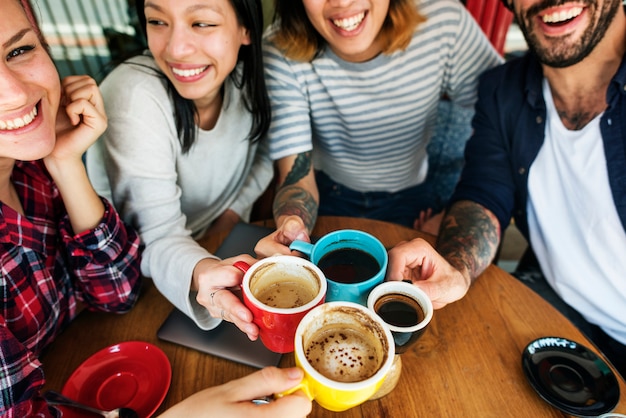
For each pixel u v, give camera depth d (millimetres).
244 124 1388
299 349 539
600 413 728
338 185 1855
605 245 1119
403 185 1836
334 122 1540
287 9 1297
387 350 542
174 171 1182
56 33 3463
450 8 1388
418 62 1396
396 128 1541
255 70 1264
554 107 1175
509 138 1282
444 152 1942
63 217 974
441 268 902
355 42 1251
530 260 1515
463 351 846
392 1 1257
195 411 554
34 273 873
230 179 1458
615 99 1025
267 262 663
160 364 819
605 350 1225
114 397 783
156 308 966
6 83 692
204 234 1517
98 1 3416
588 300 1208
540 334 884
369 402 759
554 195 1208
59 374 833
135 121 1094
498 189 1275
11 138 739
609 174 1067
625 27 1026
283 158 1421
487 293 979
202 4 1009
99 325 927
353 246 756
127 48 3027
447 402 759
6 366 684
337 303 586
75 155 925
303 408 541
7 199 868
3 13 679
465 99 1582
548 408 751
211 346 854
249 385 560
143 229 1088
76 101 914
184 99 1174
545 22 1025
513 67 1288
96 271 937
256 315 625
